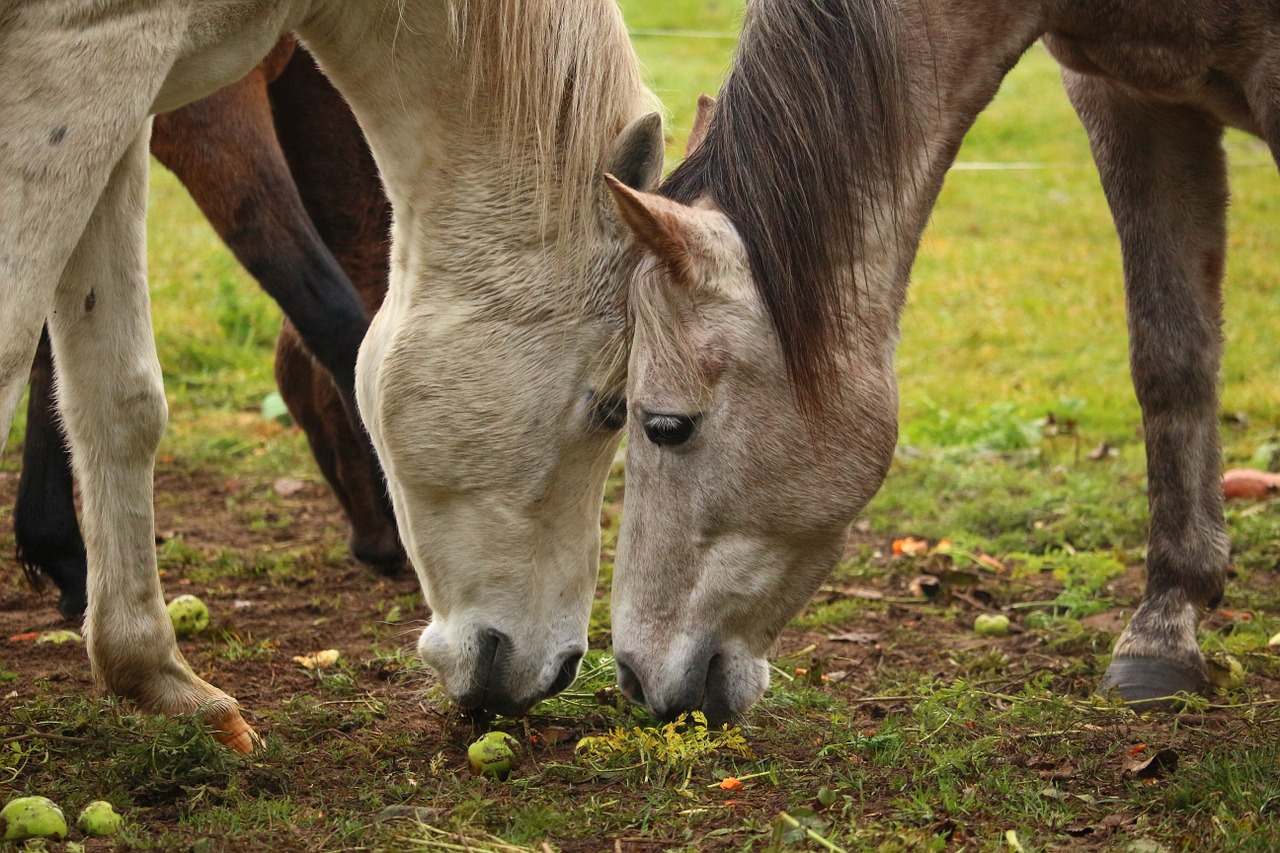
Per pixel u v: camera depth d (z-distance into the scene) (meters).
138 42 3.40
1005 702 4.79
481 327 3.99
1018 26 4.37
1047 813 3.60
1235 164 18.30
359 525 6.60
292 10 3.84
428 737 4.38
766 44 3.89
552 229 4.01
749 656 4.04
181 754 3.88
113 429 4.12
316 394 6.46
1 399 3.30
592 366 4.02
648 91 4.25
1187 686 4.82
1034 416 10.04
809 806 3.64
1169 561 5.06
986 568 6.80
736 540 3.88
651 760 3.94
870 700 4.80
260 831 3.50
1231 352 11.36
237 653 5.34
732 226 3.73
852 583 6.65
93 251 4.03
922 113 4.11
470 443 4.00
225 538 7.33
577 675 4.54
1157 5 4.35
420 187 4.08
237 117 5.48
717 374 3.71
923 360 11.83
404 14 3.90
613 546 7.23
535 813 3.55
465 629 4.12
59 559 5.66
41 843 3.36
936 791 3.77
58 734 4.07
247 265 5.59
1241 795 3.56
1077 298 13.94
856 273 3.88
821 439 3.77
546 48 3.96
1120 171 5.13
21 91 3.31
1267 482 7.88
